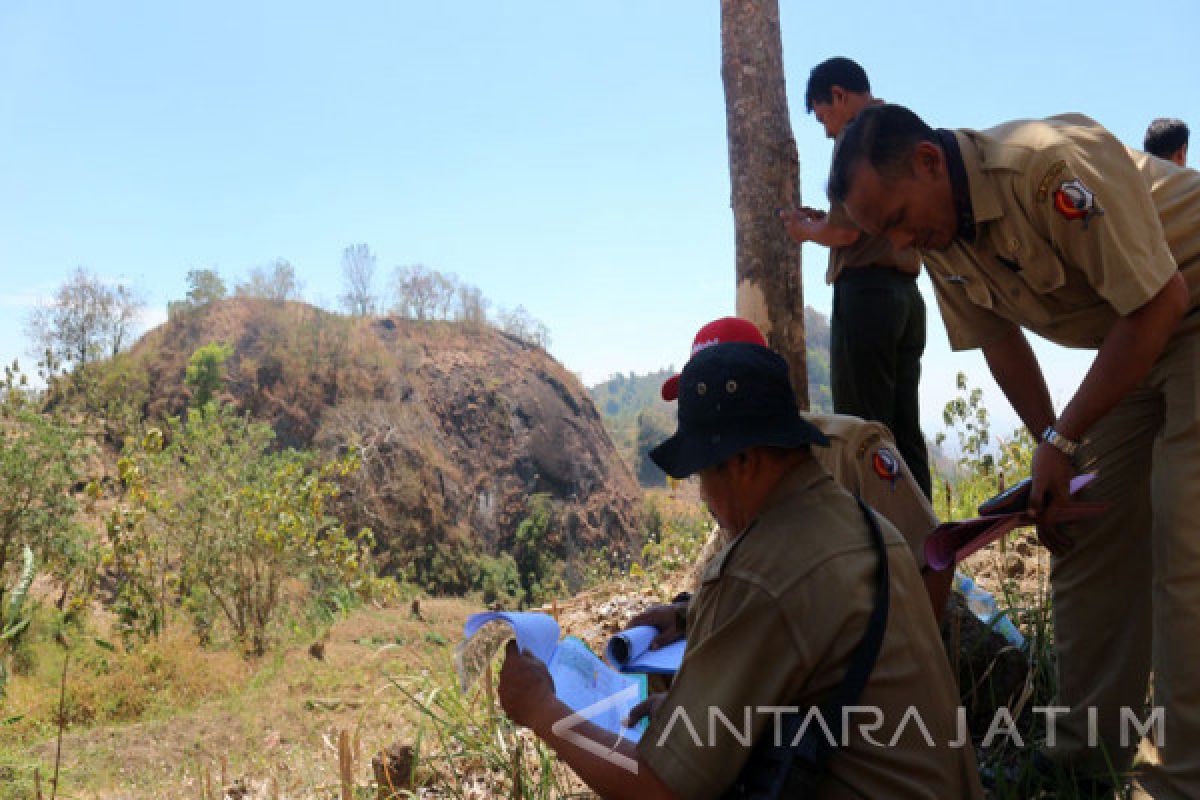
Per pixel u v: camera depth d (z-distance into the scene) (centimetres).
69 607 1539
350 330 9606
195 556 1533
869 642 136
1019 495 211
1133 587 236
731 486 154
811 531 143
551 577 8450
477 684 303
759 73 391
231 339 8894
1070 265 211
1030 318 227
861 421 246
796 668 136
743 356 153
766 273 390
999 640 282
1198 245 212
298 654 1114
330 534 1711
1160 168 222
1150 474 230
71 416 2391
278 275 9612
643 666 212
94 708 974
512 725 304
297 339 8994
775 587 138
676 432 160
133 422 4591
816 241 349
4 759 520
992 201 204
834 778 138
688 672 140
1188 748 202
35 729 857
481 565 8056
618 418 19475
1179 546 205
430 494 8288
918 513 241
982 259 220
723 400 151
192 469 1638
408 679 341
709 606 146
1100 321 223
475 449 9525
